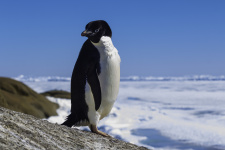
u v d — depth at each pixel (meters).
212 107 20.86
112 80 4.90
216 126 13.41
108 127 12.96
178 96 32.75
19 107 11.99
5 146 2.82
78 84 4.91
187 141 10.67
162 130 12.52
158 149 9.62
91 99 4.88
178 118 15.92
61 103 16.44
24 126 3.59
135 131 12.44
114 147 4.37
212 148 9.74
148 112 17.77
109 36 4.98
